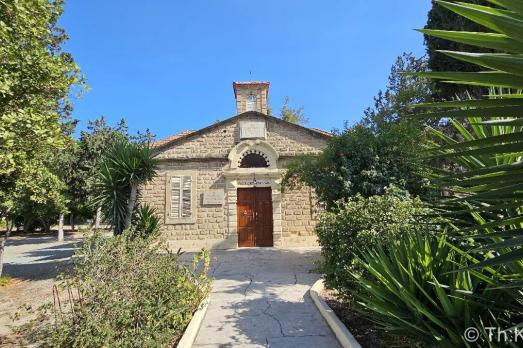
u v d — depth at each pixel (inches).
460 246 139.1
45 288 368.8
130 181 422.6
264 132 657.6
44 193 374.9
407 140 390.3
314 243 631.2
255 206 650.2
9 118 184.9
